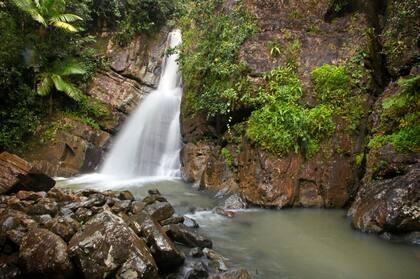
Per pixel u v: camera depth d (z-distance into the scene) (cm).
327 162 903
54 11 1293
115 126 1345
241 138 1014
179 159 1216
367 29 1078
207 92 1112
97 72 1444
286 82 993
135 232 536
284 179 882
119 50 1541
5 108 1191
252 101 987
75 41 1417
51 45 1336
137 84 1480
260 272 544
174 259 518
